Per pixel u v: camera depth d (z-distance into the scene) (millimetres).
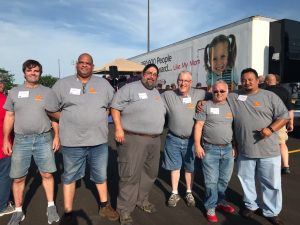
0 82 5727
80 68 3664
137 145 3854
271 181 3738
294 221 3896
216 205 4062
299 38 9148
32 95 3744
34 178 5633
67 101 3656
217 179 3922
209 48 10453
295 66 9117
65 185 3844
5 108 3748
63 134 3713
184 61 11984
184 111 4234
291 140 9219
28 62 3717
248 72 3693
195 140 3930
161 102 4016
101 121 3783
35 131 3756
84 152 3801
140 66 14883
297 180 5441
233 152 4027
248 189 3938
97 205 4406
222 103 3867
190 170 4422
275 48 9016
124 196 3867
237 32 9297
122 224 3787
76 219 3971
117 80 13625
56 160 6914
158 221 3912
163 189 5051
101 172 3938
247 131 3734
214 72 10266
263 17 8906
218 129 3807
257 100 3678
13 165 3771
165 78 13562
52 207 3973
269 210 3838
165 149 4480
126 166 3881
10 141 3939
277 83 5801
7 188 4027
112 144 8734
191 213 4145
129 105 3838
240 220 3926
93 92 3736
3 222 3891
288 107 5375
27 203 4488
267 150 3693
